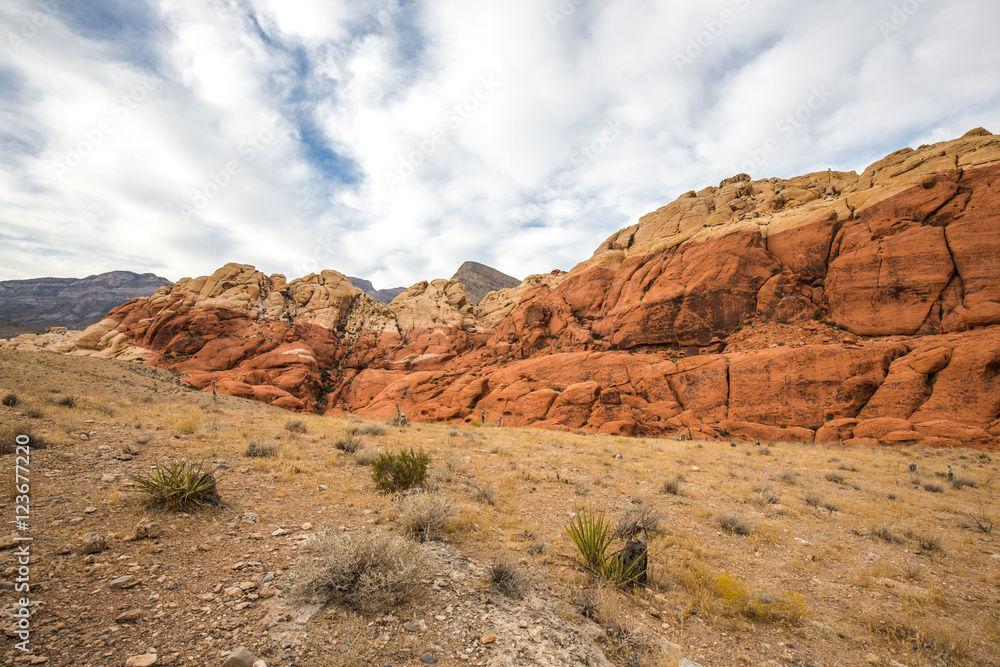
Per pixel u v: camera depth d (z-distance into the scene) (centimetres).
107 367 3294
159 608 375
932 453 2230
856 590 596
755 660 412
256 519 614
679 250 5131
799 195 5125
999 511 1027
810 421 3133
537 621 423
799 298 4059
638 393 4094
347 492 794
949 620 516
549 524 751
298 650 340
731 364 3769
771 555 714
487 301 9575
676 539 732
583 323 5725
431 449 1343
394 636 376
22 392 1488
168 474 684
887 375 3084
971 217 3347
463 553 574
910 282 3469
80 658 302
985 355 2719
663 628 452
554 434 2541
